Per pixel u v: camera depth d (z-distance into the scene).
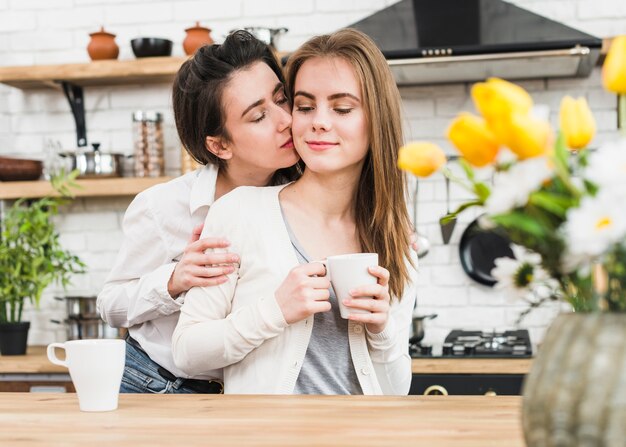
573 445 0.73
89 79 3.50
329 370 1.58
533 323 3.39
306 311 1.47
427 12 3.11
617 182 0.71
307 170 1.68
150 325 2.00
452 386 2.89
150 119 3.43
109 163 3.40
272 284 1.58
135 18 3.69
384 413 1.15
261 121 1.85
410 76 3.25
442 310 3.45
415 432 1.03
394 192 1.66
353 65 1.59
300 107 1.63
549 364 0.76
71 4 3.73
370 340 1.59
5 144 3.76
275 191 1.70
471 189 0.84
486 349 3.02
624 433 0.71
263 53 1.91
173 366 1.95
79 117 3.65
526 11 3.04
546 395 0.75
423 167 0.81
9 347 3.29
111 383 1.22
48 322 3.69
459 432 1.03
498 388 2.86
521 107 0.74
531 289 0.84
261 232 1.62
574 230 0.71
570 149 0.80
